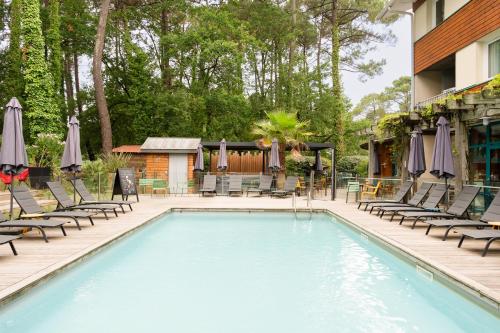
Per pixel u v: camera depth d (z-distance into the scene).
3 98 23.64
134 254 7.51
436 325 4.18
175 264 6.75
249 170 23.34
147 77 25.94
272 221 11.90
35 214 8.09
